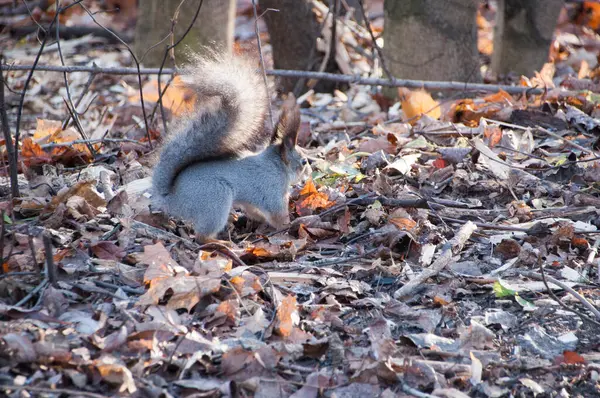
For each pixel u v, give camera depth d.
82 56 20.52
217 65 8.75
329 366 6.27
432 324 6.87
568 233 8.42
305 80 17.34
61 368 5.86
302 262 8.19
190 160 8.63
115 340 6.20
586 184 10.22
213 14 16.27
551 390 6.04
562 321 7.02
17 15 24.08
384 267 7.93
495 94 13.95
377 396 5.89
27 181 10.48
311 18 17.11
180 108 12.78
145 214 9.08
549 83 14.76
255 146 10.07
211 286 7.00
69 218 8.84
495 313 7.05
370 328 6.69
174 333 6.41
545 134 12.13
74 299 6.96
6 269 7.23
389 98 15.66
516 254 8.27
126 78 18.23
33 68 9.27
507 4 16.84
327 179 10.59
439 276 7.77
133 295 7.18
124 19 23.94
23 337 5.95
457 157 10.77
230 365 6.08
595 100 13.20
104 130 13.43
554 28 16.78
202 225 8.41
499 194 10.05
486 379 6.14
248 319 6.77
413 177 10.57
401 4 14.87
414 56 15.01
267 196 9.02
